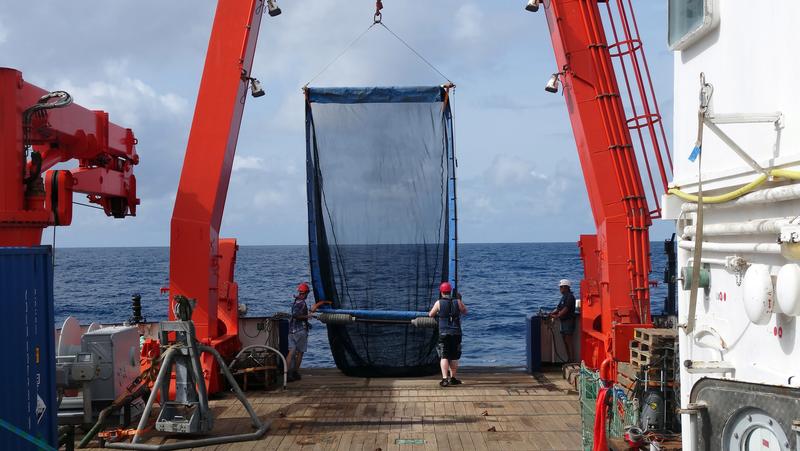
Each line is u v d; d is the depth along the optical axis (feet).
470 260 325.01
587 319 43.27
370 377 46.44
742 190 14.69
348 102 44.86
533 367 47.09
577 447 29.58
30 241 29.09
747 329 15.30
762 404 12.67
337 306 47.29
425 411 36.42
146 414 30.86
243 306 47.83
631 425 24.98
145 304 144.56
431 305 46.44
